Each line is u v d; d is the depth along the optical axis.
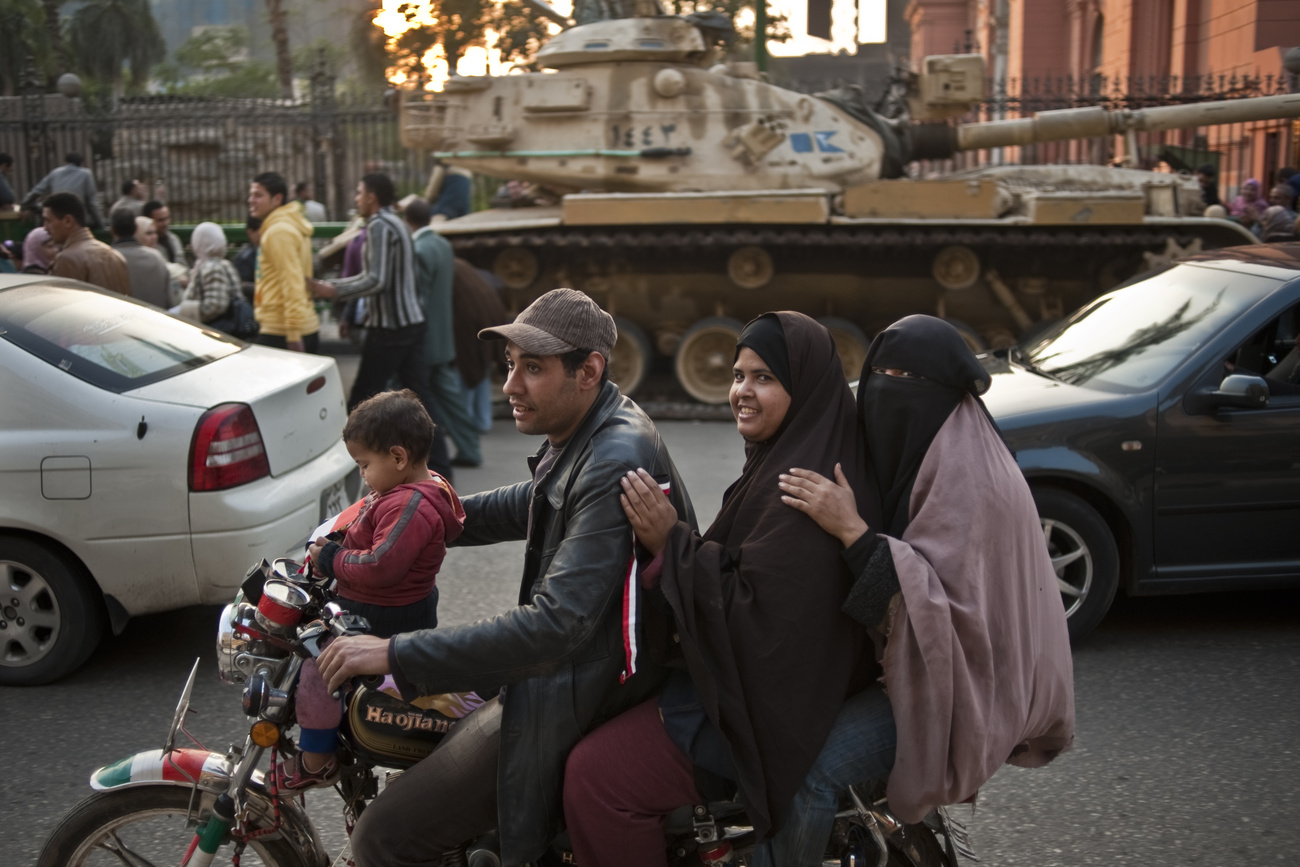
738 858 2.44
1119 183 11.31
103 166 18.39
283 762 2.50
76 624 4.68
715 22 11.14
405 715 2.48
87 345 4.79
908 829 2.49
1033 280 11.35
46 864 2.58
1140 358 5.37
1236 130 19.05
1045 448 5.01
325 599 2.57
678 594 2.25
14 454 4.52
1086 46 26.81
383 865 2.42
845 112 11.16
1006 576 2.27
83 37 29.44
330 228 14.91
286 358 5.49
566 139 11.03
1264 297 5.24
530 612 2.26
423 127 11.27
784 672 2.23
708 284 11.37
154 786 2.55
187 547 4.57
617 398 2.47
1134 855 3.46
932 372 2.32
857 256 11.18
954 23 37.47
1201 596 5.88
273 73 29.41
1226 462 5.04
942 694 2.18
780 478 2.29
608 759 2.32
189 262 14.98
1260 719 4.39
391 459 2.70
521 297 11.40
